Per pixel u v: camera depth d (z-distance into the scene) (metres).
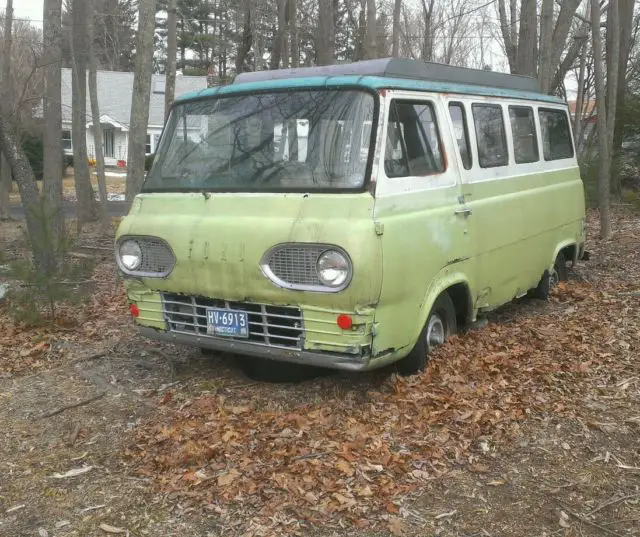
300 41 24.91
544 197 7.39
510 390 5.21
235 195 4.89
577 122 20.98
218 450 4.33
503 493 3.89
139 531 3.61
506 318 7.36
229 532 3.57
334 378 5.49
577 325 6.97
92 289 9.05
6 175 20.03
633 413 4.87
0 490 4.04
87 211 18.34
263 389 5.38
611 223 14.93
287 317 4.67
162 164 5.48
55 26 11.19
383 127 4.73
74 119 17.92
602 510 3.72
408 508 3.74
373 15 13.08
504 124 6.67
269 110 5.11
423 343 5.37
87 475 4.18
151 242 5.15
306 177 4.75
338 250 4.38
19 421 4.96
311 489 3.90
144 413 5.04
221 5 35.56
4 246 12.27
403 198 4.85
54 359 6.36
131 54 50.25
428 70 5.80
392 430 4.59
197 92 5.61
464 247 5.68
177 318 5.24
